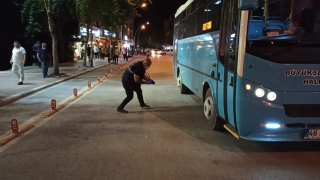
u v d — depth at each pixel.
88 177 4.56
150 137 6.55
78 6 22.05
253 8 4.69
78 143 6.12
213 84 6.82
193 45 9.53
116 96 11.66
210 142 6.22
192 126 7.43
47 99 10.93
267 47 4.88
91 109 9.30
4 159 5.28
